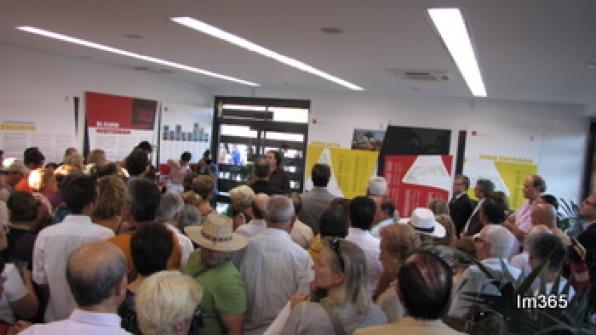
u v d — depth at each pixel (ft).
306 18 12.23
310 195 14.25
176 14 13.04
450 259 8.77
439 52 15.01
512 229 15.56
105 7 13.00
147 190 8.16
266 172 15.99
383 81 23.63
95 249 5.01
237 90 34.76
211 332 7.06
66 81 24.67
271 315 7.91
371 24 12.25
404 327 4.83
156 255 6.32
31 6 13.61
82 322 4.81
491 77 19.10
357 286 5.70
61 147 24.64
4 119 21.84
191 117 33.55
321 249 6.00
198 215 10.63
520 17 10.14
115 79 27.45
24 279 8.16
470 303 8.10
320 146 31.91
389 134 30.30
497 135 27.76
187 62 23.13
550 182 26.71
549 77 17.67
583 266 10.34
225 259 7.34
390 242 7.57
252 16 12.50
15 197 9.64
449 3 9.66
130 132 28.55
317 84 28.14
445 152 28.91
